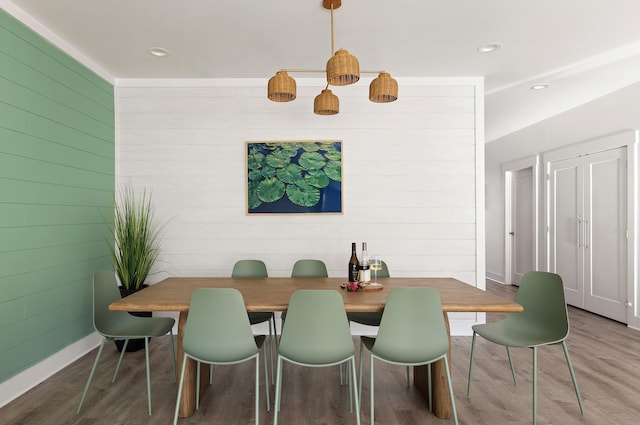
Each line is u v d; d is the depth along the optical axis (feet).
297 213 13.60
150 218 13.57
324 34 10.37
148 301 7.38
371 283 9.12
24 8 8.92
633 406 8.14
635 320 13.71
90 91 11.96
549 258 18.44
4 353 8.39
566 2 8.81
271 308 7.08
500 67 12.70
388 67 12.78
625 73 13.06
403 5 8.92
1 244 8.38
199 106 13.64
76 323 11.06
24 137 9.10
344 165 13.69
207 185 13.62
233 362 6.86
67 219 10.73
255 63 12.33
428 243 13.67
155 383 9.34
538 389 8.96
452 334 13.51
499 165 22.91
